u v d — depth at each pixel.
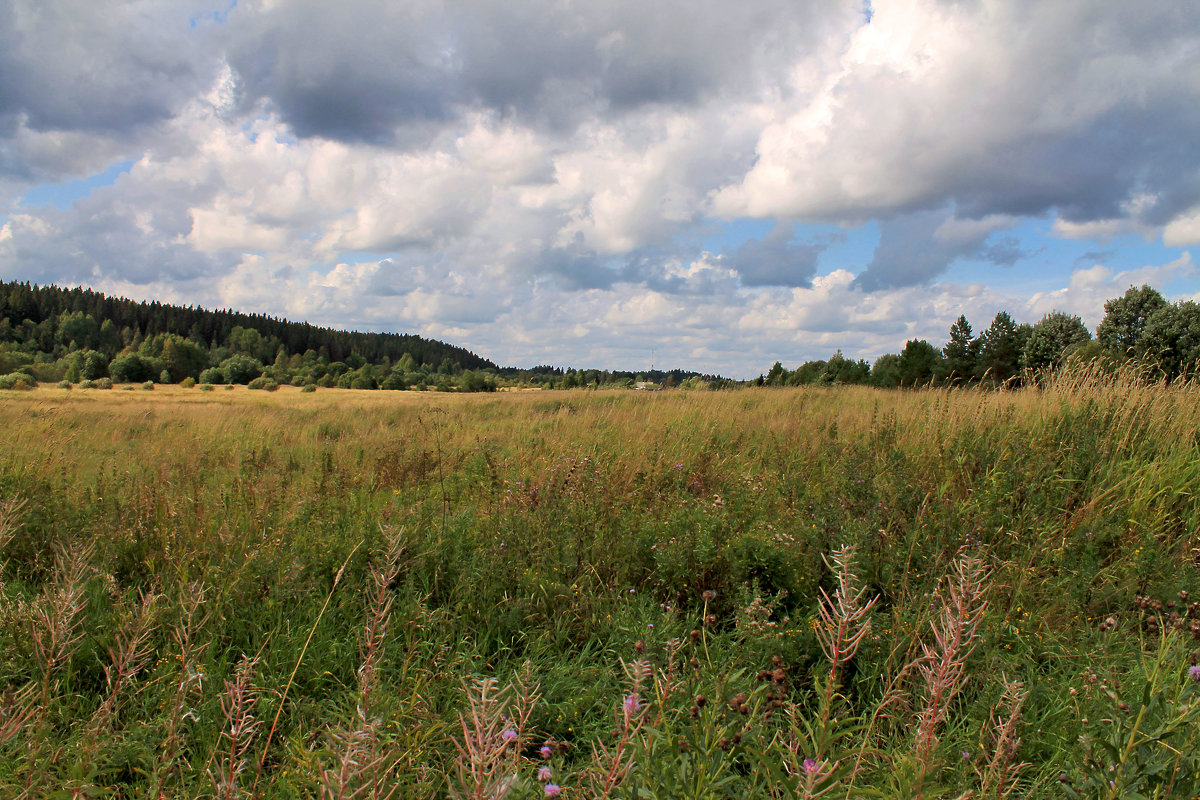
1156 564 3.42
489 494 5.14
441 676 2.63
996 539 3.81
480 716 1.05
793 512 4.14
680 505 4.41
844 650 1.52
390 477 6.14
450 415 14.00
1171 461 4.62
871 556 3.38
